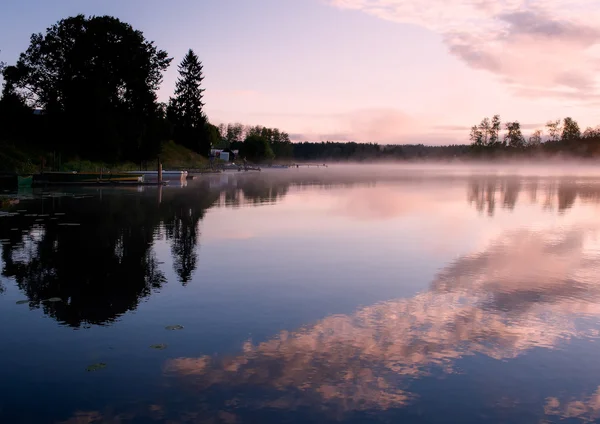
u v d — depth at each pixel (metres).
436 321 6.84
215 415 4.37
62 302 7.59
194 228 15.27
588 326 6.68
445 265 10.34
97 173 37.25
